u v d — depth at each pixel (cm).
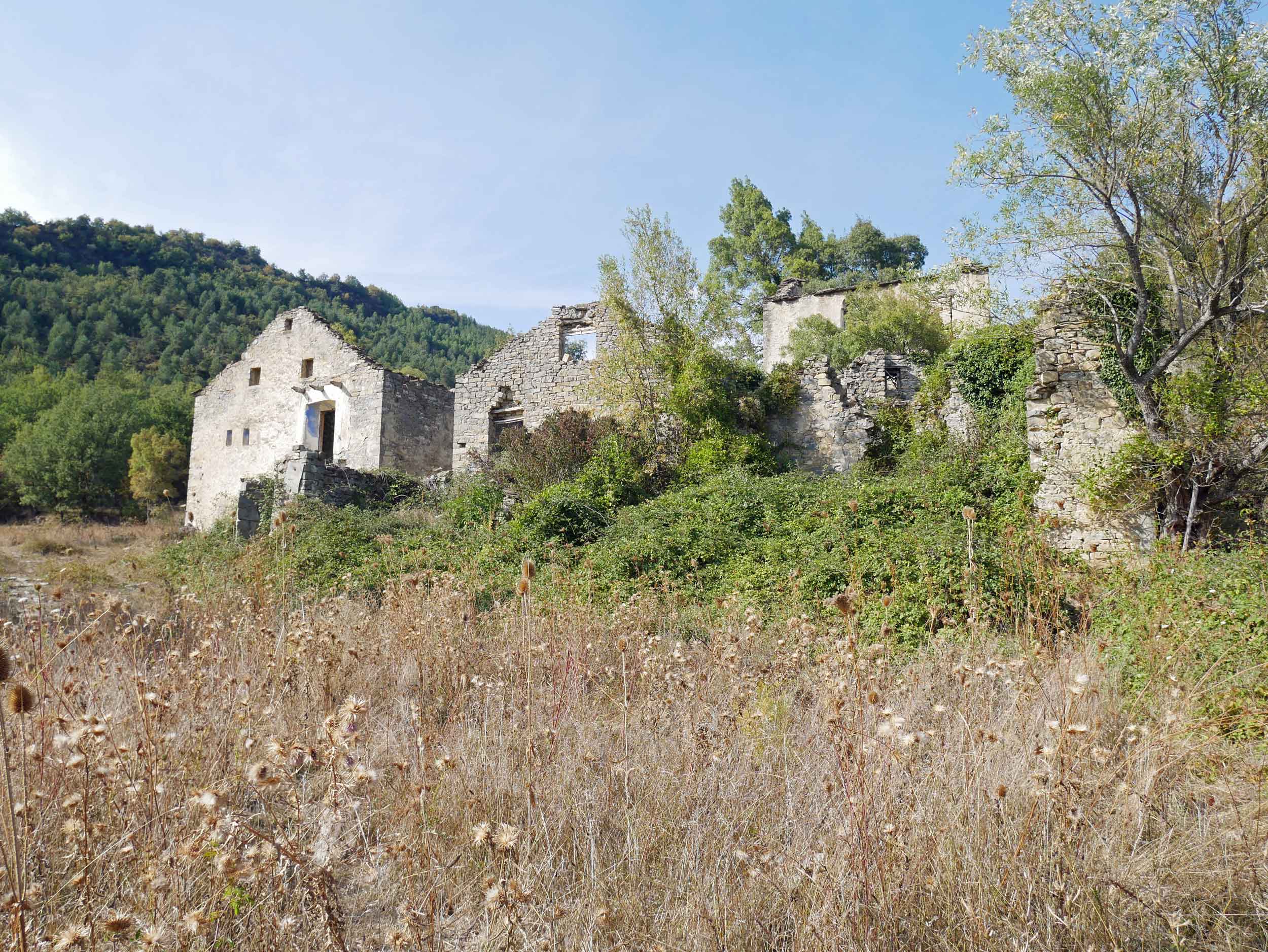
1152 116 1023
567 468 1659
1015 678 373
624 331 1794
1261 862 273
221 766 324
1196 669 461
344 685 451
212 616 627
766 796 327
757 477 1407
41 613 361
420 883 261
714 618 800
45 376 4775
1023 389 1405
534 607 703
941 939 239
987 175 1155
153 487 3384
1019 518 1005
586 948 231
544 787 327
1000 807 277
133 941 221
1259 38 966
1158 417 998
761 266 3809
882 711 309
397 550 1170
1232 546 935
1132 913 254
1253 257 1005
